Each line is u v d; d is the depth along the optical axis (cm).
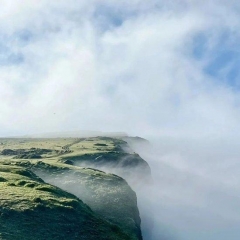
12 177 4034
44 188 3644
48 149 12288
